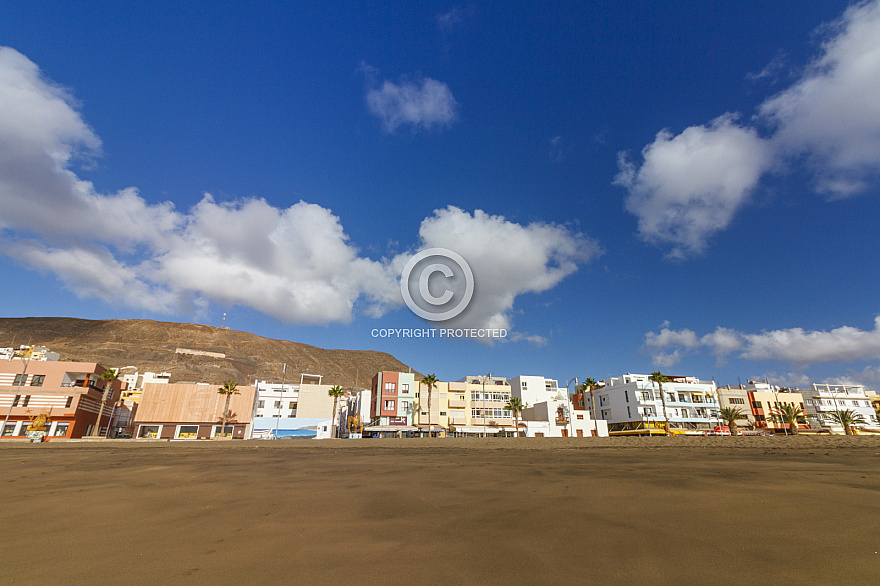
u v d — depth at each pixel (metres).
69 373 73.81
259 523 8.48
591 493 11.52
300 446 48.19
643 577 5.47
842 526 7.83
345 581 5.39
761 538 7.12
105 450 39.75
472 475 16.25
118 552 6.68
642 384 87.19
